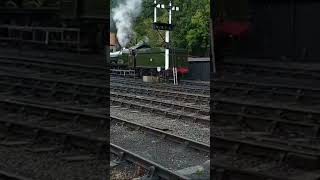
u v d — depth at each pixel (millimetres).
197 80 29766
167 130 9984
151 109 13039
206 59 30547
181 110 13273
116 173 6547
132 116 12234
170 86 22766
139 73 31750
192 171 6762
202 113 12266
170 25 29359
